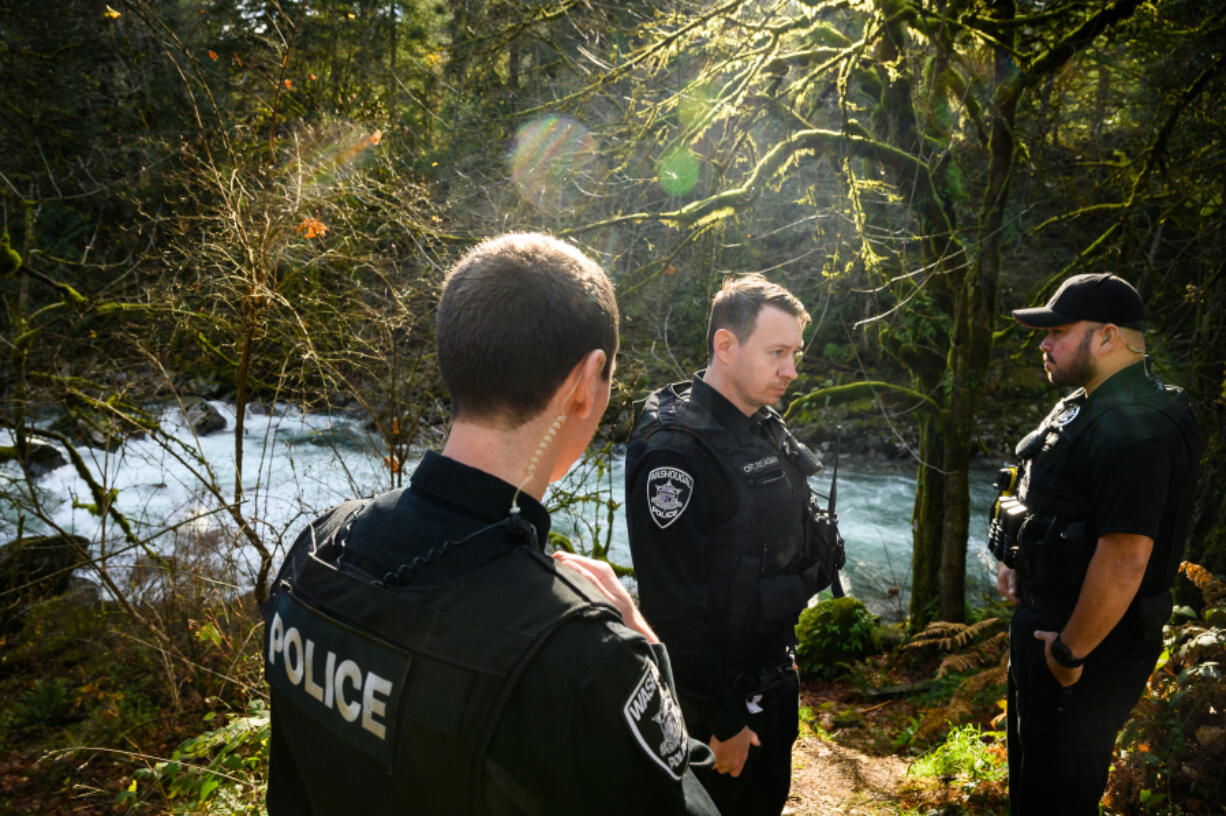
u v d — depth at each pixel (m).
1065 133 8.63
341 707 0.77
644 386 7.22
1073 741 2.07
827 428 14.45
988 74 5.88
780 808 2.15
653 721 0.73
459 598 0.75
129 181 8.29
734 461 1.93
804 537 2.06
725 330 2.01
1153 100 7.32
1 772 4.67
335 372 4.75
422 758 0.71
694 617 1.84
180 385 6.41
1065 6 5.57
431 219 5.63
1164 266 7.40
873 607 8.74
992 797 3.10
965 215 6.82
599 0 6.09
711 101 5.28
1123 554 1.86
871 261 5.51
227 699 4.93
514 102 9.11
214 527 5.28
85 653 6.20
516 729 0.70
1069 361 2.06
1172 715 2.65
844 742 4.75
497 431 0.84
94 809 4.21
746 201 5.57
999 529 2.25
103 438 6.98
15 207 8.20
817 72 5.14
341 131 5.90
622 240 6.91
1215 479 5.48
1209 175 6.54
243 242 4.32
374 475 5.29
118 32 9.80
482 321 0.82
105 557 4.79
